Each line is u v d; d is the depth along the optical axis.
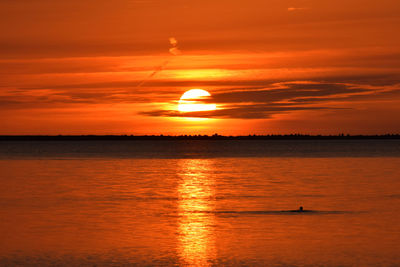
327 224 76.56
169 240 65.69
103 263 55.03
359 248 61.16
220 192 119.44
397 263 54.69
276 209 91.69
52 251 60.16
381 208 92.44
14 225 76.00
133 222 78.62
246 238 66.81
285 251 59.97
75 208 93.44
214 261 55.78
